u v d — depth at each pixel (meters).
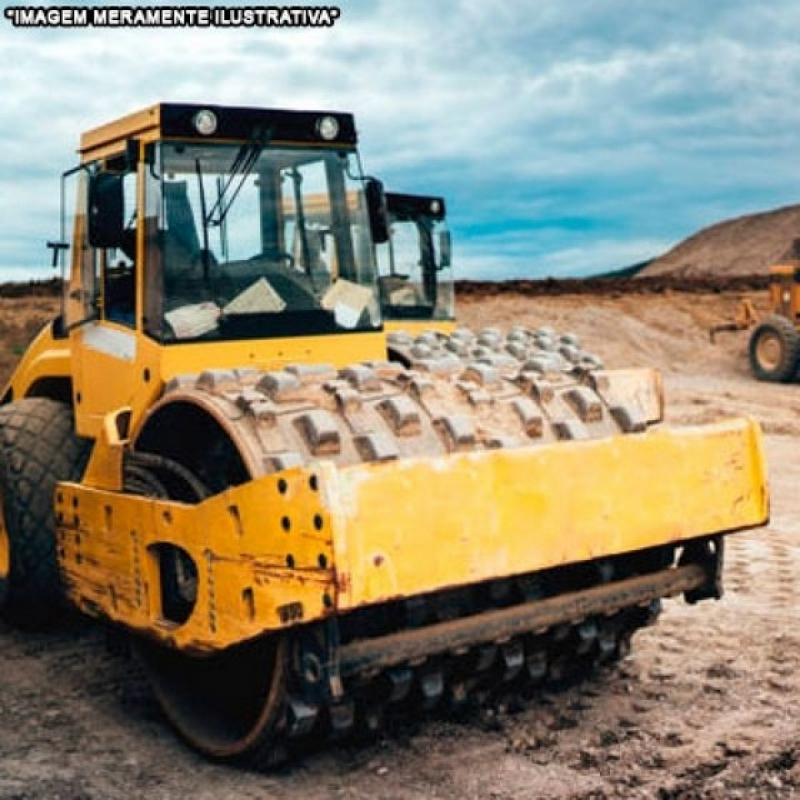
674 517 4.80
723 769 4.71
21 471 6.47
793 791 4.49
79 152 6.24
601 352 26.81
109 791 4.64
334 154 5.88
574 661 5.42
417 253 11.84
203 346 5.43
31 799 4.56
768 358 22.95
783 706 5.36
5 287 27.12
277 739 4.64
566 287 33.31
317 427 4.48
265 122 5.66
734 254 92.19
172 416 5.21
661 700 5.45
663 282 34.69
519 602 4.87
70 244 6.37
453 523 4.22
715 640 6.29
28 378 7.25
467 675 4.91
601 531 4.59
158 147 5.44
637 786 4.55
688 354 27.33
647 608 5.30
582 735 5.06
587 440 4.63
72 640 6.78
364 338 5.84
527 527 4.40
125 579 5.19
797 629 6.48
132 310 5.82
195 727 5.12
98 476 5.66
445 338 6.47
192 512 4.64
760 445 5.11
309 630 4.27
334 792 4.59
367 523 4.02
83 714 5.55
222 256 5.54
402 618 4.56
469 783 4.62
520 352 6.21
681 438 4.84
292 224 5.73
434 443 4.67
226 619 4.47
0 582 6.74
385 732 5.12
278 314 5.62
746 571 7.87
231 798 4.55
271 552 4.21
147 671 5.37
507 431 4.83
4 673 6.19
